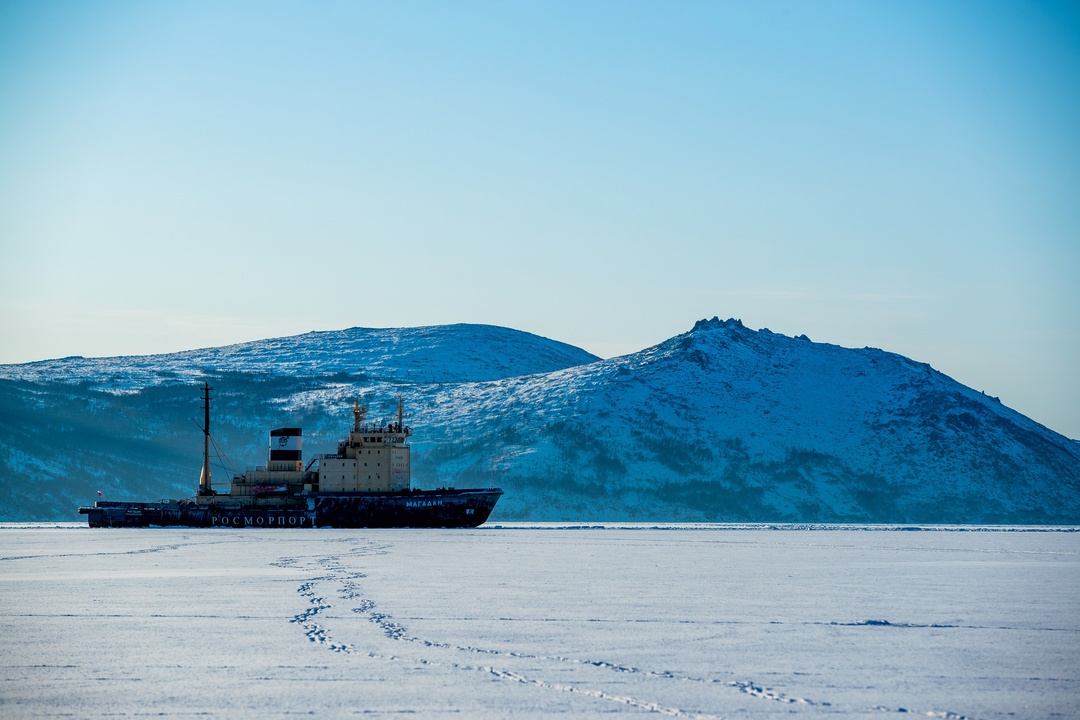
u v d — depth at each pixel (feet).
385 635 221.66
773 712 162.71
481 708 164.04
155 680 181.27
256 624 235.61
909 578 342.85
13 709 164.35
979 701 169.58
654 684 178.91
